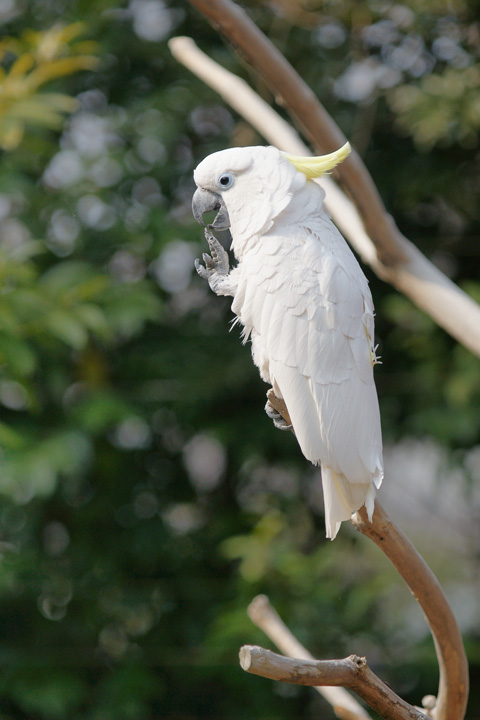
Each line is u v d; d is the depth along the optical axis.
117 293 9.61
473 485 11.19
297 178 4.71
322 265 4.51
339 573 11.22
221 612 10.23
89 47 8.78
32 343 9.91
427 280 5.57
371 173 11.42
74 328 7.75
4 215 10.88
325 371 4.41
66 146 11.07
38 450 9.39
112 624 11.02
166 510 11.42
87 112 11.38
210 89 10.91
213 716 11.12
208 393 10.73
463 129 10.30
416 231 11.93
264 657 3.53
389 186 11.34
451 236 11.80
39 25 10.72
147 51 10.98
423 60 11.28
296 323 4.47
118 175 10.74
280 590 9.98
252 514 11.02
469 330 5.43
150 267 11.05
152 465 11.65
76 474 10.38
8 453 9.25
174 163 11.08
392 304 10.41
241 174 4.77
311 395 4.44
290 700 11.02
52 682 10.15
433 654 10.87
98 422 9.56
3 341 7.29
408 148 11.55
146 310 9.48
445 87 10.37
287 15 10.97
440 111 10.22
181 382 10.80
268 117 6.34
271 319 4.52
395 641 11.19
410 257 5.63
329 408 4.38
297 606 9.91
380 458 4.37
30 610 10.87
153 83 11.46
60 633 10.85
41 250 7.91
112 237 10.52
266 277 4.55
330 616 10.48
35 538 10.89
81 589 10.84
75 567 10.97
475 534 12.61
